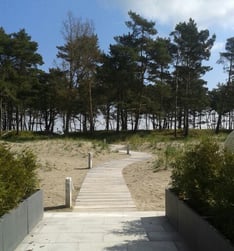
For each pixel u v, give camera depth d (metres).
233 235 5.00
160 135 53.53
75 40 53.22
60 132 64.38
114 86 52.50
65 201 11.77
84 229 8.11
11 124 69.12
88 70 52.97
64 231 7.93
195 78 54.94
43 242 7.06
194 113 68.44
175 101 57.50
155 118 67.00
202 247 5.76
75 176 18.84
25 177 7.90
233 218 5.19
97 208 11.50
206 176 6.89
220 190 5.50
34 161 9.35
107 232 7.83
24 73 56.59
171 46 55.81
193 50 54.03
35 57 57.31
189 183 7.29
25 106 62.34
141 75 54.22
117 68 51.44
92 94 54.06
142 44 53.78
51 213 10.20
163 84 53.62
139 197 13.22
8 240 6.12
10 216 6.25
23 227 7.22
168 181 16.02
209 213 6.27
